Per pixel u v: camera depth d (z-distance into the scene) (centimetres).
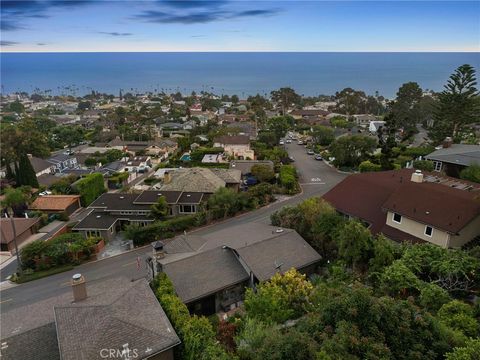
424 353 1470
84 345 1728
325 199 3888
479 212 2766
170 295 2303
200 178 5616
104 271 3606
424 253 2473
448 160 4888
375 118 14025
